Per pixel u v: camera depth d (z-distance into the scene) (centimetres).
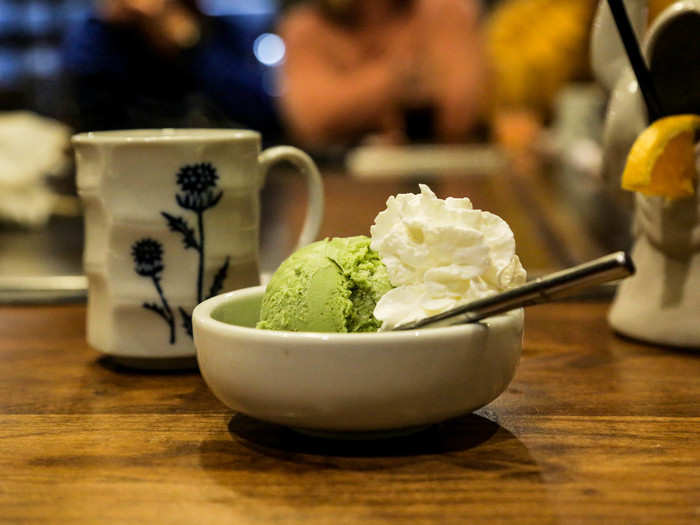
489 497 52
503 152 311
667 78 84
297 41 382
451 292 59
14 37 415
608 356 84
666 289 84
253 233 82
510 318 59
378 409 55
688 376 77
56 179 201
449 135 383
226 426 65
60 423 67
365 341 54
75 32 276
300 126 379
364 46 380
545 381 76
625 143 87
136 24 267
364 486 54
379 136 369
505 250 61
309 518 49
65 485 54
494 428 64
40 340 94
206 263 78
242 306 69
